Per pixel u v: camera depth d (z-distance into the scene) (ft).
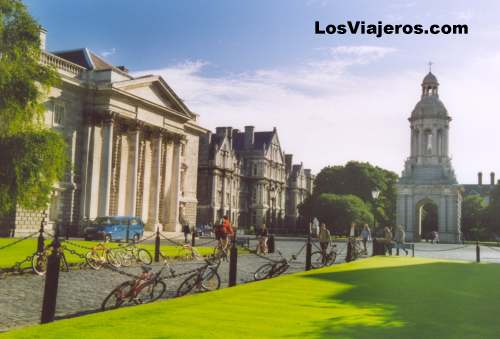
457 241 297.53
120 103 173.37
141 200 194.80
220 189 347.77
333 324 35.29
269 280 61.31
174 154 209.36
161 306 39.86
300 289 53.26
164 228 206.08
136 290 42.63
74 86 163.43
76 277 62.80
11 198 68.33
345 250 156.04
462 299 50.34
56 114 159.43
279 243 189.06
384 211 371.15
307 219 380.58
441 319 38.88
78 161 166.61
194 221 238.89
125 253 77.25
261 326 33.65
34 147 68.44
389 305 45.01
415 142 324.19
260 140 422.00
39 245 67.56
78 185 166.09
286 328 33.37
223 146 351.25
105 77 170.60
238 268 80.12
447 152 318.65
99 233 135.03
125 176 183.11
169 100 203.41
